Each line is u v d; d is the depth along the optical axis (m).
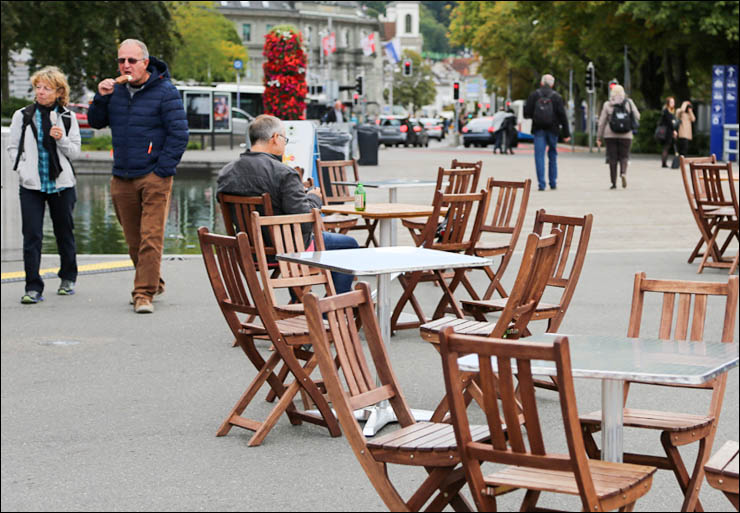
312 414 11.32
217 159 65.81
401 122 103.75
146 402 12.19
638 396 12.35
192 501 9.00
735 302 8.60
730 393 12.50
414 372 13.55
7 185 23.22
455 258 10.30
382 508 8.85
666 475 9.83
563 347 6.13
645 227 28.84
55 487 9.34
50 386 12.87
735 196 20.94
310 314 7.51
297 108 37.38
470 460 6.71
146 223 17.64
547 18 81.81
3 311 17.62
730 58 73.75
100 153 71.81
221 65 153.38
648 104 85.94
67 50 87.81
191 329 16.23
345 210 16.16
